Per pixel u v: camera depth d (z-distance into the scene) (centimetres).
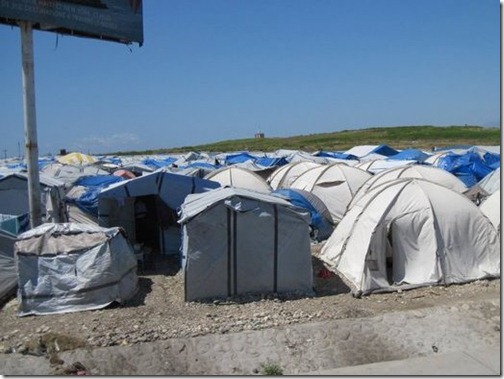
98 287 1012
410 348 820
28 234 1052
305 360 792
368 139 9925
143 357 795
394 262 1139
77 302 999
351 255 1185
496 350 770
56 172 2986
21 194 1769
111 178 2202
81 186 2020
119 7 1491
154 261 1395
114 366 774
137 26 1545
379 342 839
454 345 825
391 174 1856
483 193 1738
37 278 1002
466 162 2503
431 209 1141
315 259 1361
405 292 1064
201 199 1216
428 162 2675
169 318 945
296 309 976
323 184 1955
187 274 1045
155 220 1544
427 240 1130
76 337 853
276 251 1084
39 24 1348
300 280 1092
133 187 1459
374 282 1082
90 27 1410
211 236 1058
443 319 900
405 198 1161
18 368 763
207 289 1056
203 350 813
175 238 1470
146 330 876
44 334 870
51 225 1088
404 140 9194
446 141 8375
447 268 1109
